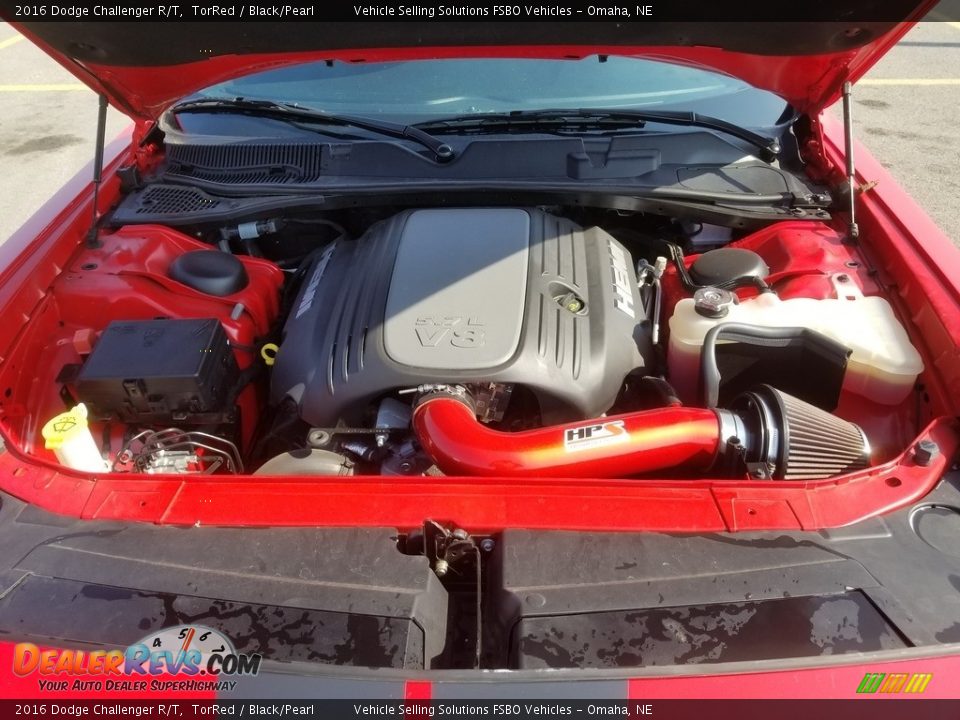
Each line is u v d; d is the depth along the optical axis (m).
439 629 1.29
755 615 1.21
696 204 2.24
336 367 1.77
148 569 1.32
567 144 2.30
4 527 1.41
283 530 1.39
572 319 1.83
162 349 1.84
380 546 1.35
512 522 1.38
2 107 6.70
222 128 2.54
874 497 1.41
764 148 2.38
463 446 1.53
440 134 2.40
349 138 2.42
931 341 1.79
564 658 1.17
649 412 1.59
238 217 2.34
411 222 2.11
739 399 1.66
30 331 1.97
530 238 2.02
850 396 1.86
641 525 1.37
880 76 6.89
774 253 2.21
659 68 2.46
